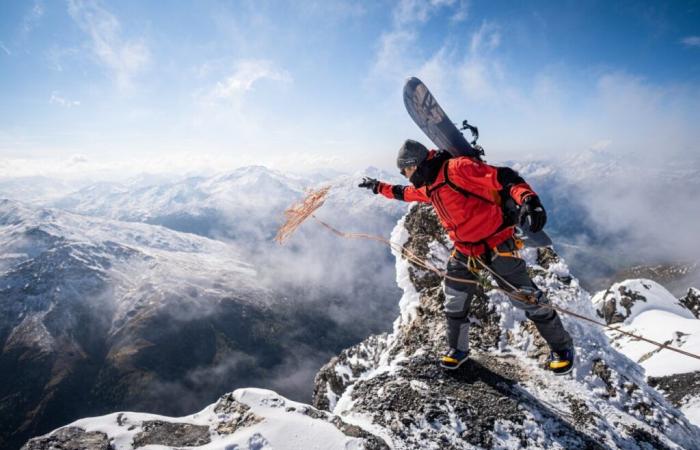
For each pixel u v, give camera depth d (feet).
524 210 10.91
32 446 11.21
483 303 22.66
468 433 14.01
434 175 13.41
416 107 14.84
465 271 15.58
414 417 14.43
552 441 14.12
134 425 12.38
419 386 16.29
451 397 15.65
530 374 18.02
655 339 110.83
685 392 57.67
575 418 15.37
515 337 20.71
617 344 116.57
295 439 12.03
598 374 17.66
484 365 18.44
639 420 15.75
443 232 28.32
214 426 12.66
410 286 28.22
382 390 16.19
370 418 14.57
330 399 50.96
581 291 22.59
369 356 51.29
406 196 16.22
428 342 22.44
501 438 13.98
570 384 17.33
